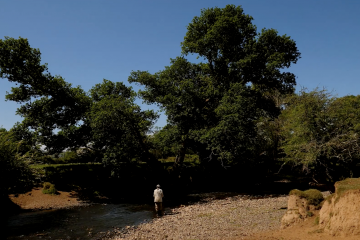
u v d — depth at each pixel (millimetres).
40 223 14930
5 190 16047
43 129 24812
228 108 22812
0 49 21281
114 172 23625
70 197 22031
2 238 12211
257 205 17750
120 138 24062
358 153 15172
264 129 31250
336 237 8336
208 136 22969
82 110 25500
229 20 25547
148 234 12289
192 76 29172
